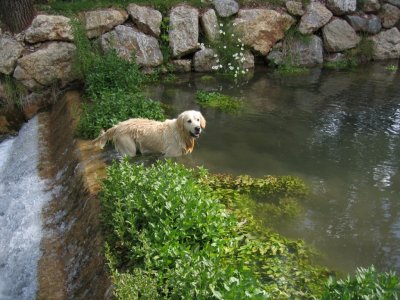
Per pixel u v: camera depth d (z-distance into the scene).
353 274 2.87
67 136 5.11
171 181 3.19
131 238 2.90
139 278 2.30
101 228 3.22
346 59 8.37
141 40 7.25
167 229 2.76
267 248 3.06
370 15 8.63
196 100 6.26
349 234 3.35
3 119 6.23
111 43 7.02
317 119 5.58
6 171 5.17
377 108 5.95
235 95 6.53
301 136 5.09
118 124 4.55
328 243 3.22
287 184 4.03
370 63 8.45
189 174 3.53
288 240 3.19
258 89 6.82
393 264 3.01
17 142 5.84
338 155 4.64
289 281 2.72
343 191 3.97
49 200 4.31
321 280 2.75
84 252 3.29
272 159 4.55
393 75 7.59
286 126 5.37
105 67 6.30
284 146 4.84
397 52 8.71
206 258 2.62
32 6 6.71
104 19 7.12
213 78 7.38
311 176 4.22
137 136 4.46
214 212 3.05
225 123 5.45
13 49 6.48
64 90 6.70
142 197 3.07
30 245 3.82
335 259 3.03
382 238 3.31
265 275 2.77
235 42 7.80
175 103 6.11
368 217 3.60
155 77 7.23
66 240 3.68
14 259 3.77
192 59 7.71
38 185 4.60
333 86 6.95
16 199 4.51
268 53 8.11
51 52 6.61
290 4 8.23
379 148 4.80
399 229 3.44
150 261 2.53
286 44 8.16
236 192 3.85
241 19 7.92
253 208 3.66
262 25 7.97
